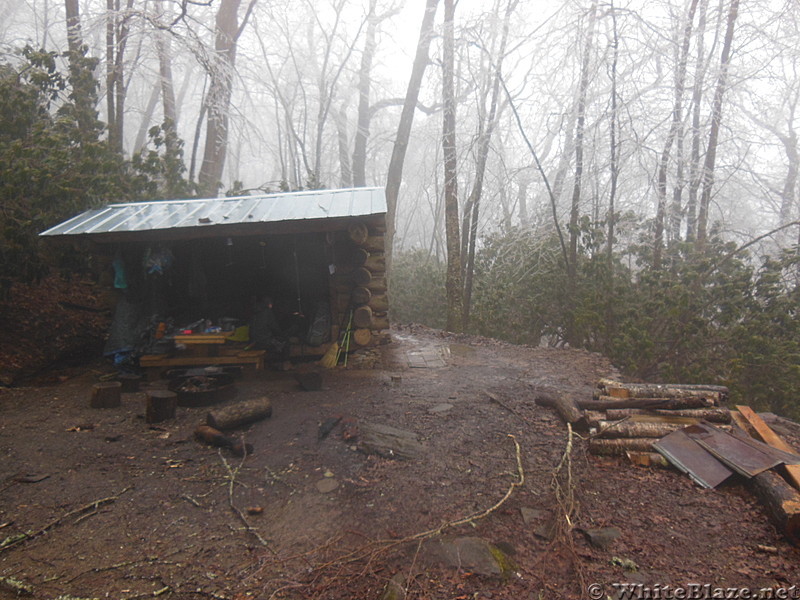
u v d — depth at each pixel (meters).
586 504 3.36
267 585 2.61
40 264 7.20
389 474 3.72
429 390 5.75
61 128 8.20
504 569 2.71
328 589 2.57
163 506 3.37
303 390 5.73
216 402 5.25
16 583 2.59
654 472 3.81
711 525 3.14
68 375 6.47
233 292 7.83
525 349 8.32
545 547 2.92
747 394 7.61
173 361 6.45
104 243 6.62
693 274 8.30
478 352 7.97
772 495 3.20
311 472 3.78
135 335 6.68
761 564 2.77
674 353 8.61
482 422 4.73
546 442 4.28
